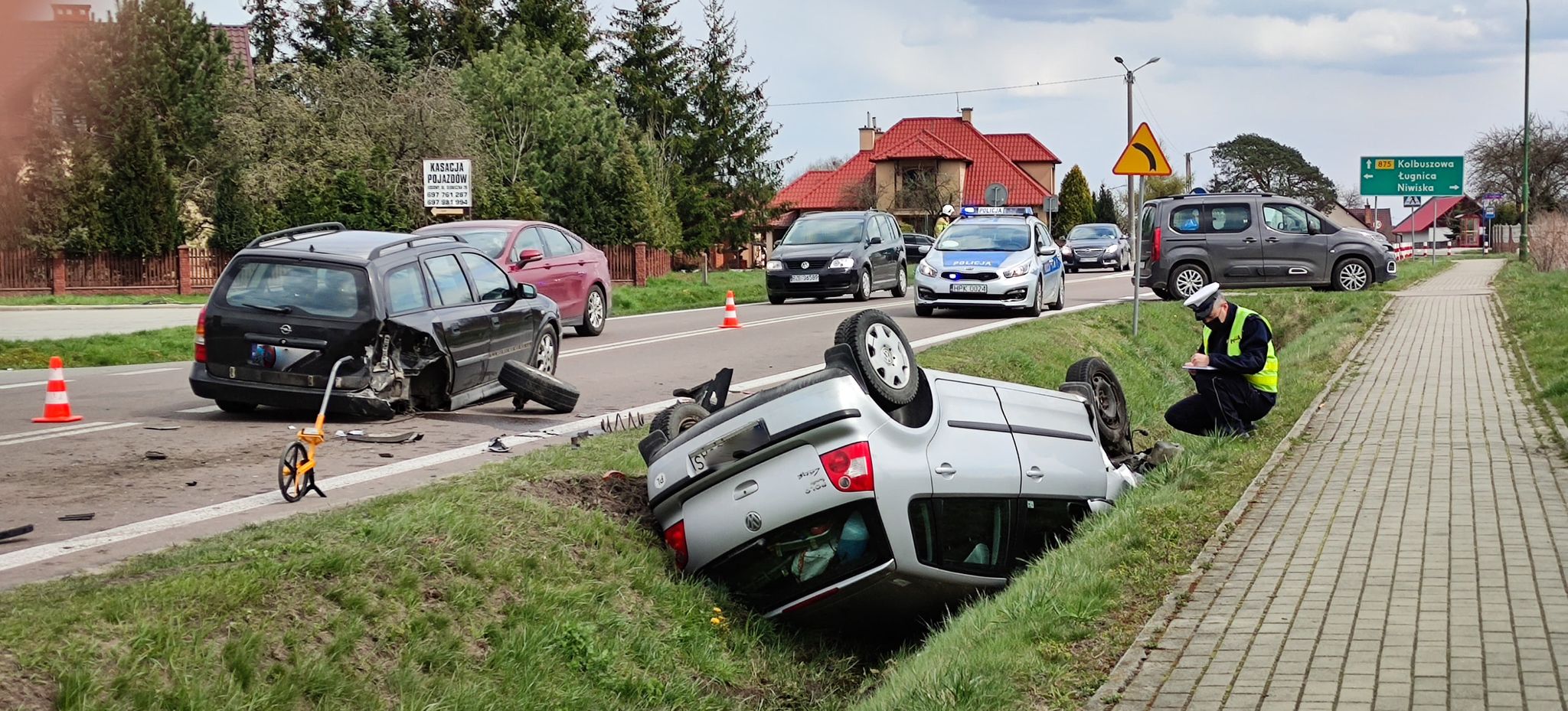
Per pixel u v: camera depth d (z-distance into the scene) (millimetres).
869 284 27125
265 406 11375
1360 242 24859
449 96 45250
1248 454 9555
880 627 7059
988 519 7129
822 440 6480
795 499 6469
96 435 10062
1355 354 15586
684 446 6867
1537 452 9312
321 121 44500
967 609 6648
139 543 6566
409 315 10836
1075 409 8352
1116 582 6289
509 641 5617
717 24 68938
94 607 4625
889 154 79625
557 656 5723
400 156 43750
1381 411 11430
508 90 50000
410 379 10992
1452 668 4898
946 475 6773
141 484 8156
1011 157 93688
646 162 59031
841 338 6789
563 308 18781
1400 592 5957
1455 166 47375
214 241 37531
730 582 6914
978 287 21750
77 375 14203
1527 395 11977
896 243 29203
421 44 61281
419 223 40406
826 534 6570
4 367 16266
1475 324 18609
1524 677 4773
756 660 6531
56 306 30281
